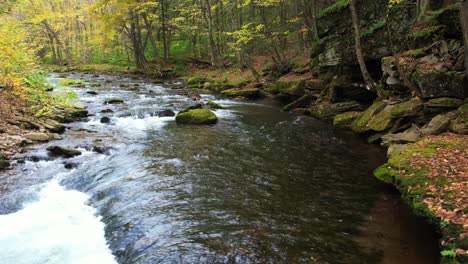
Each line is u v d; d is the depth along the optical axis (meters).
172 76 37.56
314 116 17.05
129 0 35.56
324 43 18.14
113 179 8.82
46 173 9.34
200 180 8.70
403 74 11.43
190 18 38.28
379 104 13.45
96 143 12.04
